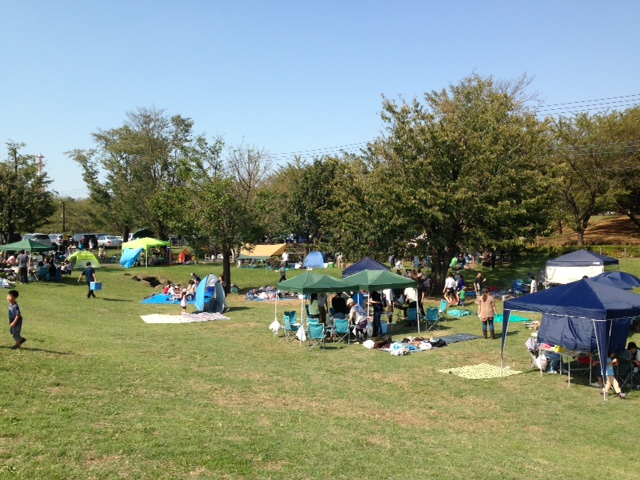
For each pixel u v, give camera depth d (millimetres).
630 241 52688
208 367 15719
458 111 35562
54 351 15180
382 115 33719
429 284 33969
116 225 63188
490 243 31656
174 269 43938
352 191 35312
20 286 31453
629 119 47875
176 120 58875
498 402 13555
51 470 7047
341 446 9375
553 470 9070
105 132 59656
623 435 11391
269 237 59219
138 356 16281
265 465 8070
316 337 19375
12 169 43188
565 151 46719
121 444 8266
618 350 15680
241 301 33031
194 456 8055
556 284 33750
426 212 31188
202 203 36688
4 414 9188
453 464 8953
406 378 15641
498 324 24656
